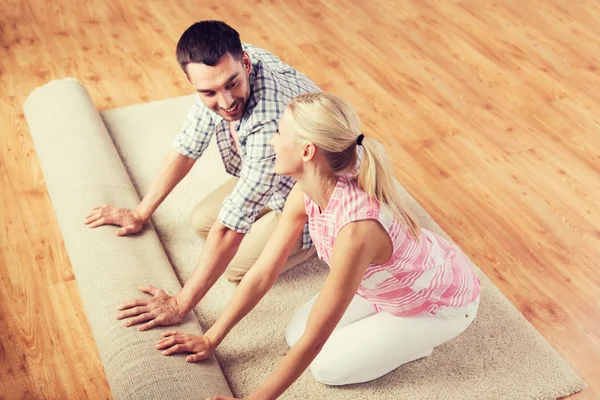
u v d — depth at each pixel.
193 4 3.94
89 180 2.40
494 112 3.16
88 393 2.01
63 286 2.32
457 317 1.94
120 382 1.76
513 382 2.01
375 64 3.47
